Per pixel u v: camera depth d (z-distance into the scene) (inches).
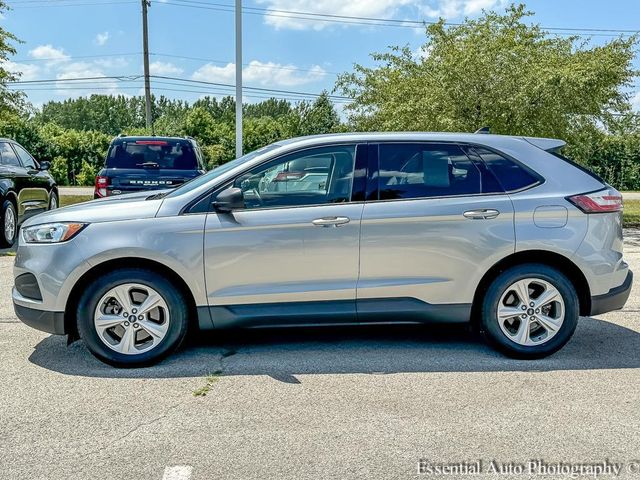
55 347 203.3
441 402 157.8
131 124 4618.6
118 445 134.5
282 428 142.6
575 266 190.5
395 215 184.9
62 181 1823.3
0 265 356.5
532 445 134.4
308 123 1814.7
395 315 188.5
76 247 179.5
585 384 170.7
